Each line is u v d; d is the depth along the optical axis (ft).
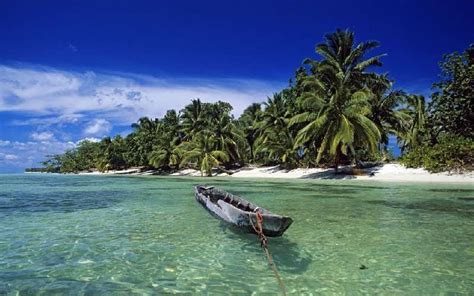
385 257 28.81
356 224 41.86
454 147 106.01
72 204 63.57
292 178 139.85
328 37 127.24
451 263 27.30
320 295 21.48
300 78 141.08
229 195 51.88
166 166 239.30
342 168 139.85
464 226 40.75
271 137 160.25
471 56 102.32
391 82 134.10
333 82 121.80
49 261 27.99
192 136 213.87
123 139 297.53
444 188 84.23
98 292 22.03
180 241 33.91
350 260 28.07
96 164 332.60
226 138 191.31
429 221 43.68
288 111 150.61
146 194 82.07
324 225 41.32
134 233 37.45
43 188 108.47
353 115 113.29
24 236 36.52
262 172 171.53
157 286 22.94
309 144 136.77
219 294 21.68
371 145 113.70
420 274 24.91
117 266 26.76
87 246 32.40
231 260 28.07
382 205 57.36
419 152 118.11
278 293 21.80
